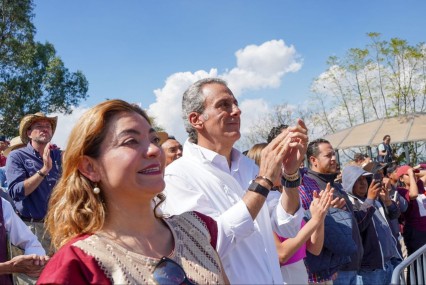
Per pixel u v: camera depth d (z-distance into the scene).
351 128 18.77
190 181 2.25
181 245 1.68
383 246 4.46
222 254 1.98
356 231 3.87
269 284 2.17
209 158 2.34
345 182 4.70
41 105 27.91
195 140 2.57
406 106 27.00
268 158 2.12
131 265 1.49
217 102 2.41
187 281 1.56
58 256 1.47
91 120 1.62
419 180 6.79
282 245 2.67
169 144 4.78
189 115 2.49
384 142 16.34
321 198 2.86
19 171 4.57
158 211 1.82
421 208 6.30
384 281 4.52
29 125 4.75
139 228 1.63
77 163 1.63
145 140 1.64
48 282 1.37
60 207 1.63
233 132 2.41
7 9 25.56
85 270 1.43
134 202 1.62
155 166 1.63
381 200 5.31
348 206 3.95
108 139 1.61
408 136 16.55
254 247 2.20
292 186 2.50
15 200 4.46
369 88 28.03
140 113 1.74
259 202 2.04
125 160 1.57
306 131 2.22
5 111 26.27
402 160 21.84
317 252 3.08
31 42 27.08
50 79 28.11
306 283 2.93
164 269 1.52
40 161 4.75
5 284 2.64
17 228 2.87
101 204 1.61
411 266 2.84
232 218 1.98
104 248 1.50
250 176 2.59
